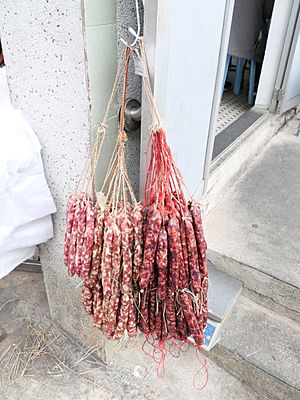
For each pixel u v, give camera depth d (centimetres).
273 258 163
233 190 210
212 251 166
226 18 129
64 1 86
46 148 117
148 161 100
